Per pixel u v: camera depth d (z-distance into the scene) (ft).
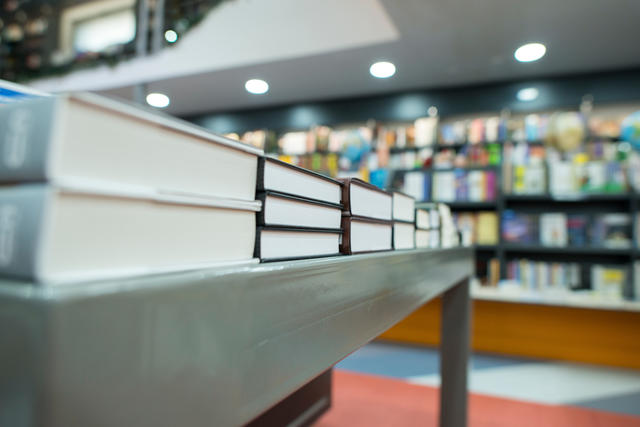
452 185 14.66
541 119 15.43
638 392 9.31
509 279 13.58
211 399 1.00
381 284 2.15
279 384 1.28
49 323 0.66
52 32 17.30
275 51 14.67
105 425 0.75
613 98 14.97
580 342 11.29
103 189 0.83
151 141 1.00
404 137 17.31
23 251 0.73
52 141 0.76
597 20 11.70
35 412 0.64
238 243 1.31
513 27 12.23
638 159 13.58
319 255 1.80
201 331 0.98
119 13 16.39
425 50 13.87
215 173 1.23
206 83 17.02
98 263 0.84
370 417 7.61
